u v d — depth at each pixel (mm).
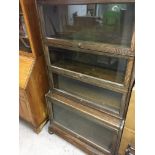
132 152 1017
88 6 818
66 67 1092
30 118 1442
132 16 702
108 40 821
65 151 1376
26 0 994
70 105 1188
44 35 1008
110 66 982
